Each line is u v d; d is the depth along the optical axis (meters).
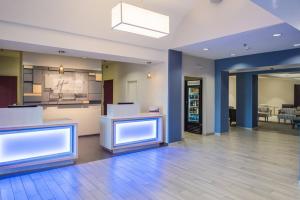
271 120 12.98
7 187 3.54
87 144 6.50
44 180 3.82
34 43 4.32
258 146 6.34
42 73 6.77
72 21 4.48
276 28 4.29
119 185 3.63
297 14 2.96
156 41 5.98
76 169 4.38
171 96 6.58
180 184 3.67
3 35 3.99
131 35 5.41
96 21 4.70
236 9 4.61
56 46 4.59
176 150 5.90
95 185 3.62
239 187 3.56
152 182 3.75
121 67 9.01
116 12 3.44
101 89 7.99
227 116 8.48
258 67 7.05
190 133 8.35
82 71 7.54
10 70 8.18
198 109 8.22
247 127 9.70
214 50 6.46
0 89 8.02
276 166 4.59
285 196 3.24
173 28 5.91
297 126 10.20
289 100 14.45
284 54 6.26
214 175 4.08
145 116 6.03
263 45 5.73
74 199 3.15
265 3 2.63
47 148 4.39
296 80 14.14
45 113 6.85
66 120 4.86
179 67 6.74
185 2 5.24
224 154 5.49
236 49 6.28
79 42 4.89
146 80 7.45
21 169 4.14
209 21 5.16
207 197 3.22
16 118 4.15
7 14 3.86
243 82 9.85
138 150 5.88
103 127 5.87
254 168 4.46
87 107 7.72
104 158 5.13
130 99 8.52
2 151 3.94
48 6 4.05
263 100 15.46
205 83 7.97
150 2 4.84
